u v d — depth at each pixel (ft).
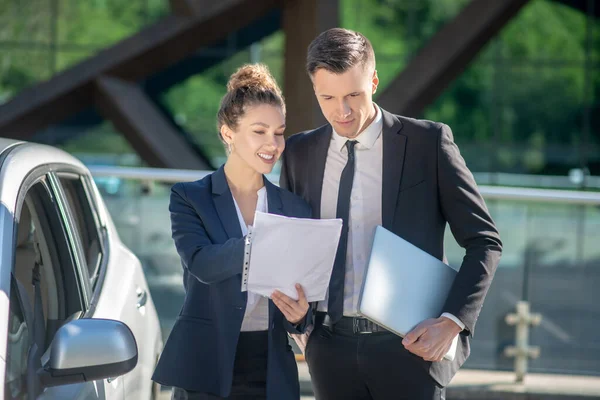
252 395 9.96
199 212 9.91
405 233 10.18
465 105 79.56
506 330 19.19
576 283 19.12
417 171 10.17
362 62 9.60
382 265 9.59
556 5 80.74
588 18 79.71
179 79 68.23
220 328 9.71
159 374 9.84
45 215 9.95
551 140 78.43
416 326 9.63
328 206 10.56
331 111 9.77
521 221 19.19
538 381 19.13
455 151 10.19
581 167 78.18
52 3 72.59
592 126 78.38
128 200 19.95
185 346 9.82
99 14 73.77
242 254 9.12
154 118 35.42
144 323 12.28
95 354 7.79
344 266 10.30
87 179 13.08
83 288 10.26
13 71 70.90
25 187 8.91
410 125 10.29
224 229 9.91
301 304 9.29
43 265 9.54
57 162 10.99
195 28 34.06
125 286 12.05
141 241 19.97
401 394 10.21
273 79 9.95
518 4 34.42
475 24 33.99
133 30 73.92
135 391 11.03
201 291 9.93
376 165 10.37
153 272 19.97
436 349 9.53
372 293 9.48
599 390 18.93
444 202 10.12
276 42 68.13
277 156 9.88
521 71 79.10
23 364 7.64
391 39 81.46
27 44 71.61
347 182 10.36
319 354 10.52
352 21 81.00
